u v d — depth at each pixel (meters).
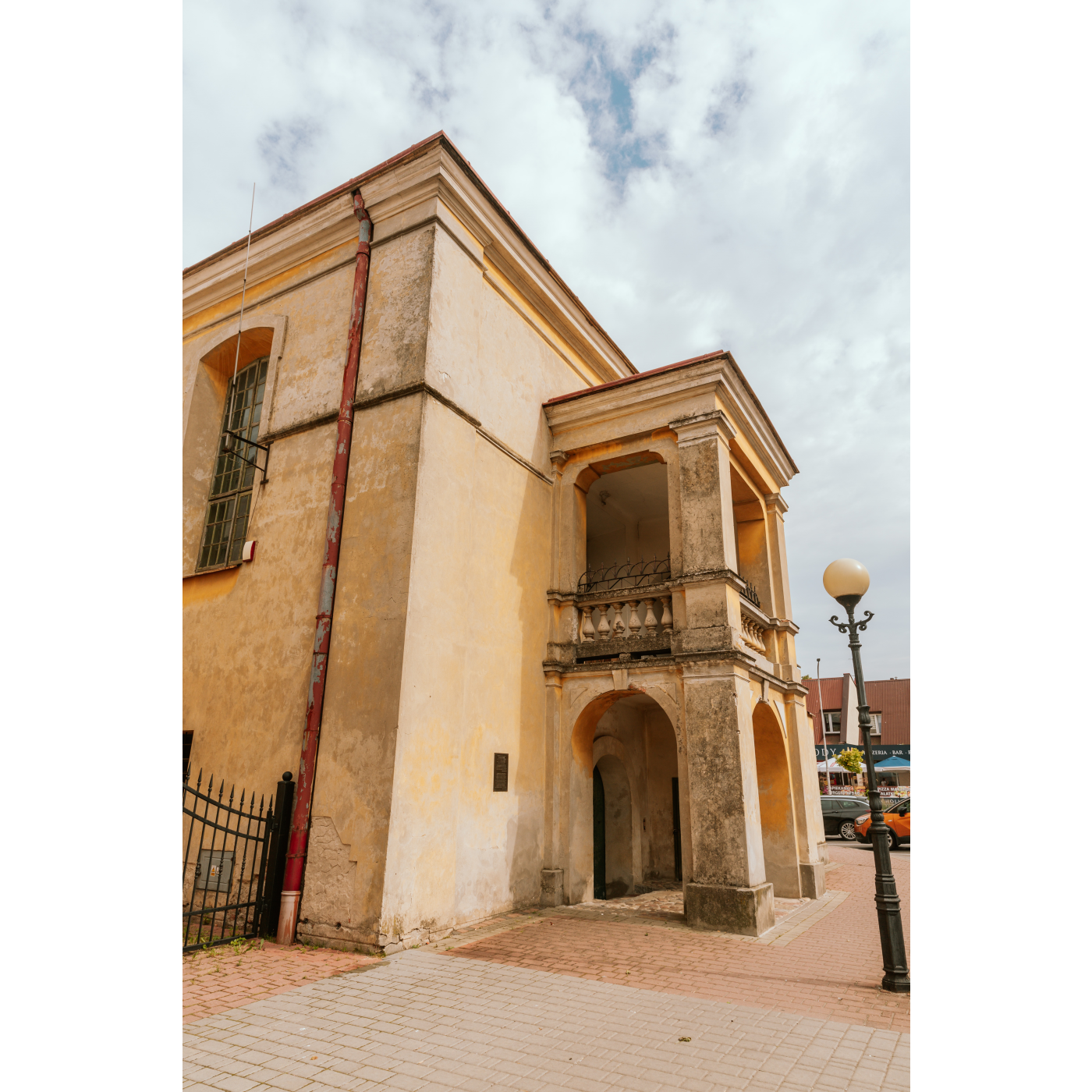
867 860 18.00
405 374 9.51
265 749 9.33
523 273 11.91
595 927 9.11
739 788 9.38
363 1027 5.51
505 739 10.23
